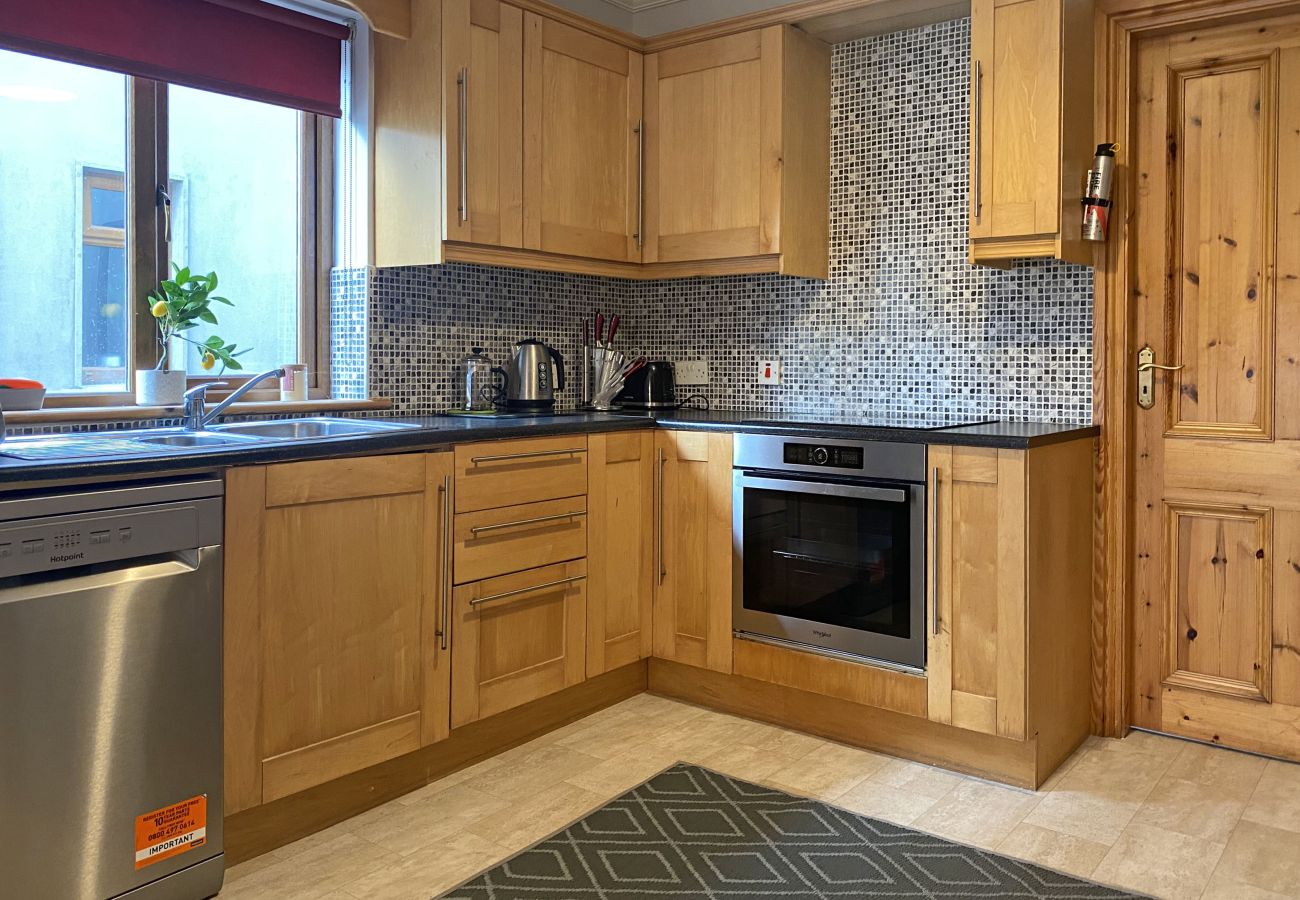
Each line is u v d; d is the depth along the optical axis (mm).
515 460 2840
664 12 3729
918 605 2781
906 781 2707
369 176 3162
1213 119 2889
